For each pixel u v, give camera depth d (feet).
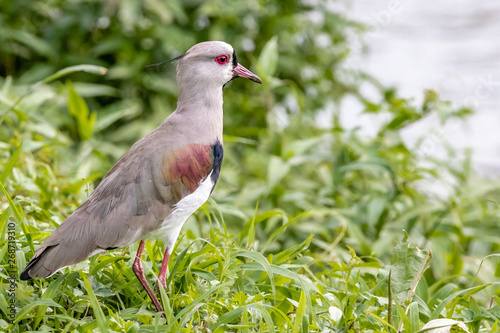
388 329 26.30
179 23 52.54
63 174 38.96
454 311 28.94
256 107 51.72
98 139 47.73
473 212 45.75
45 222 32.58
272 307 25.22
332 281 33.17
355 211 42.65
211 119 30.30
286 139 48.08
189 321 25.63
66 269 27.96
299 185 46.93
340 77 56.39
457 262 40.29
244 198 41.78
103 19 53.57
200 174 28.99
